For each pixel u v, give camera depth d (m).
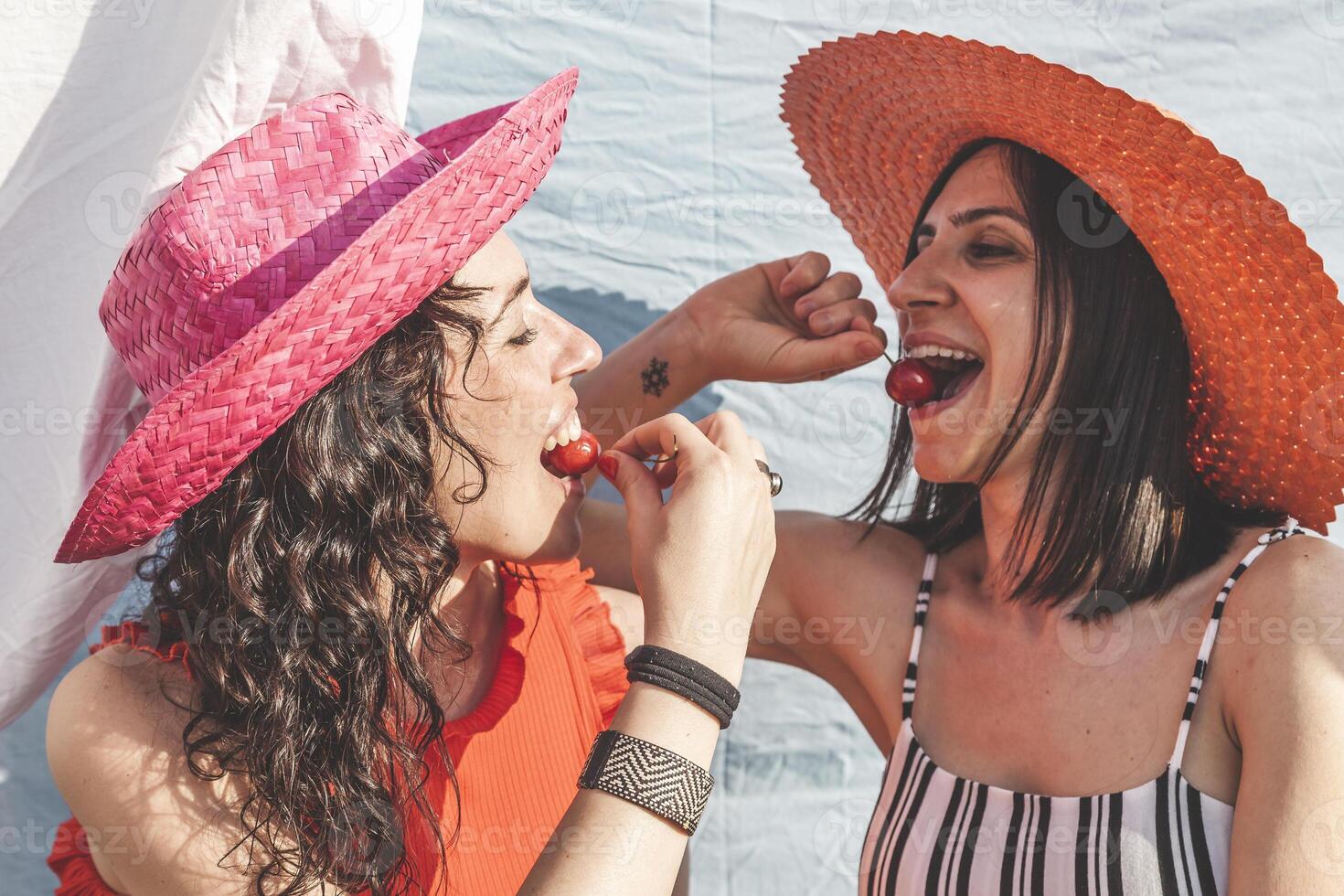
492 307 1.01
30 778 1.65
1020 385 1.19
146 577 1.13
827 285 1.44
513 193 0.96
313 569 0.97
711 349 1.52
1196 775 1.09
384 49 1.26
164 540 1.15
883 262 1.52
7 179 1.31
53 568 1.36
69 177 1.32
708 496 1.01
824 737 1.87
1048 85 1.10
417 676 1.03
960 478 1.25
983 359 1.22
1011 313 1.18
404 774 1.03
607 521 1.49
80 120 1.31
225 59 1.20
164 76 1.31
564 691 1.20
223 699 0.96
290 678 0.97
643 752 0.92
